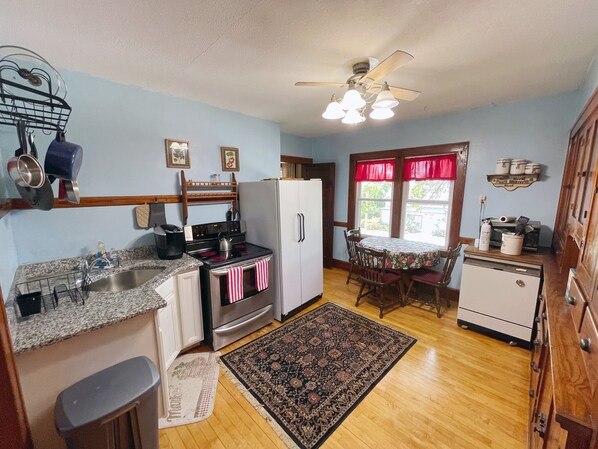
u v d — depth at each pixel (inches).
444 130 130.8
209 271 90.6
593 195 45.0
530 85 91.3
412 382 78.6
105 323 52.0
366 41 62.7
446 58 71.1
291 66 76.0
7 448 38.4
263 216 115.3
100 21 54.4
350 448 59.1
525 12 51.4
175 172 104.6
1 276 55.1
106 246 89.2
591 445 28.2
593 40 61.3
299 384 78.1
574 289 48.8
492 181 117.9
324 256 195.5
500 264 97.3
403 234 156.9
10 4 48.2
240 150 125.8
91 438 42.6
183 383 78.8
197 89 94.7
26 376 46.5
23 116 49.2
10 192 68.8
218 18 53.7
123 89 89.0
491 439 60.9
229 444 60.4
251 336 104.2
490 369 84.0
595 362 32.2
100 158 86.0
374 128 158.4
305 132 174.2
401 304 128.3
